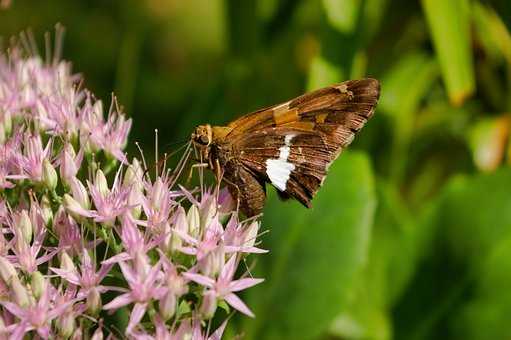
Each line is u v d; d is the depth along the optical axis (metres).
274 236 0.41
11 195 0.37
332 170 0.41
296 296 0.41
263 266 0.41
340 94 0.36
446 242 0.42
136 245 0.35
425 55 0.44
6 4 0.43
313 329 0.41
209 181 0.41
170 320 0.35
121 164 0.36
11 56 0.40
